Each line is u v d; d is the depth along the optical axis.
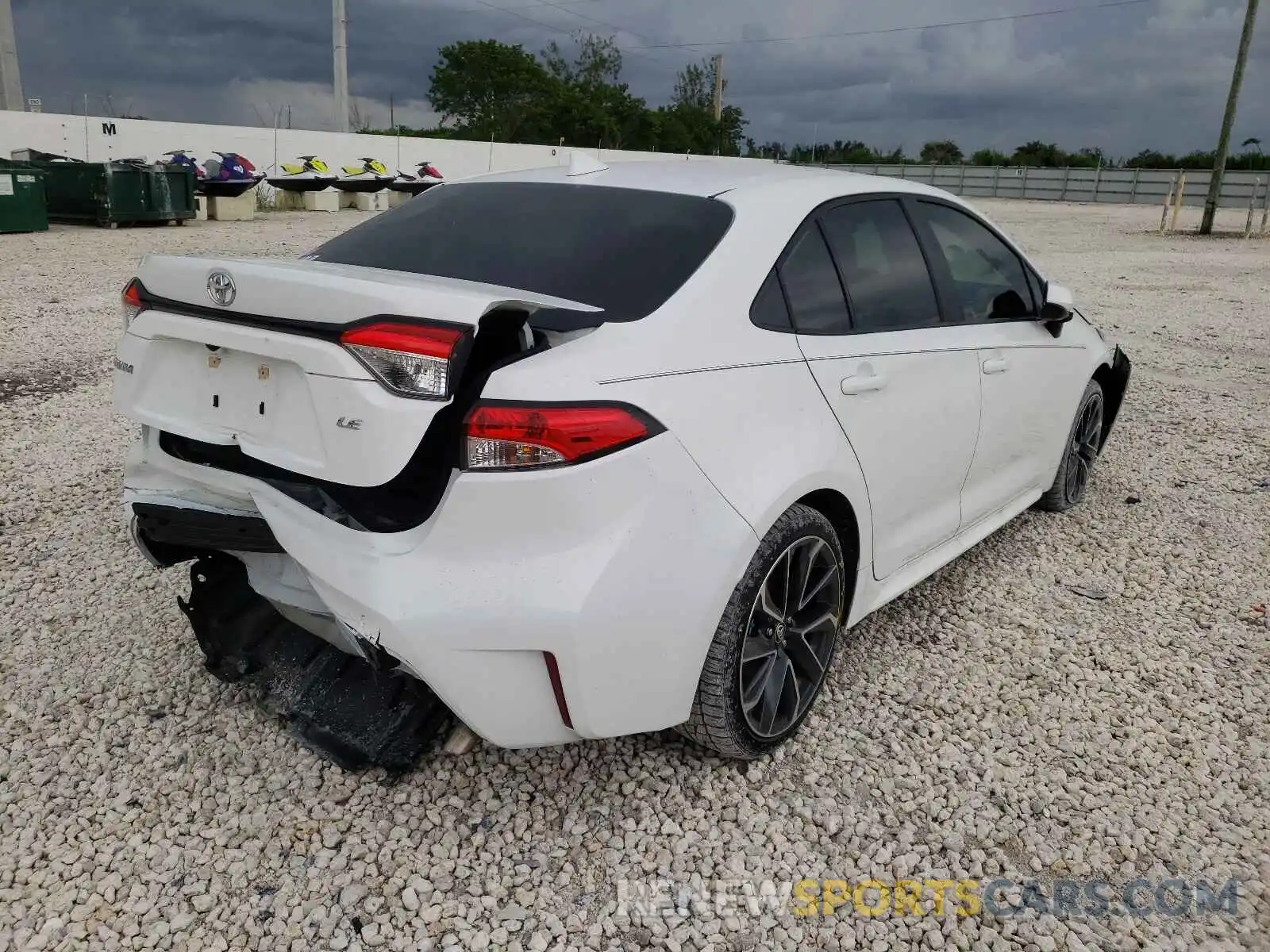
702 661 2.51
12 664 3.28
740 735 2.72
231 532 2.58
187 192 19.69
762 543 2.61
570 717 2.34
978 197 52.84
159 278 2.60
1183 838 2.67
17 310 9.66
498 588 2.21
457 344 2.08
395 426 2.11
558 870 2.48
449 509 2.21
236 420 2.44
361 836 2.56
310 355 2.21
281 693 2.89
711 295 2.63
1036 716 3.22
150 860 2.45
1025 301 4.23
